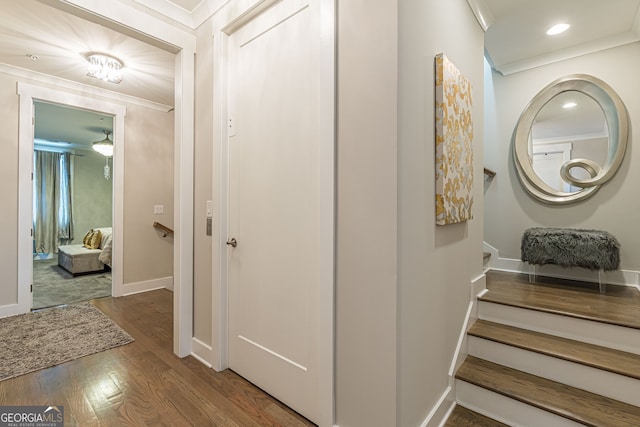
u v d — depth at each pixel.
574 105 2.81
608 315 1.79
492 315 2.10
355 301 1.30
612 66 2.64
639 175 2.54
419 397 1.35
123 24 1.94
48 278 4.70
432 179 1.47
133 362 2.14
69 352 2.26
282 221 1.68
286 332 1.67
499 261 3.20
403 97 1.20
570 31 2.54
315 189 1.50
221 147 2.03
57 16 2.27
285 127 1.66
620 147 2.57
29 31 2.46
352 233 1.30
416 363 1.33
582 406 1.43
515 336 1.84
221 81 2.02
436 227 1.52
